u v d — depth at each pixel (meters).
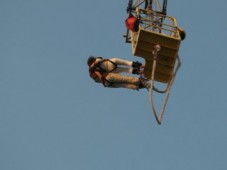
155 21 54.25
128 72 55.34
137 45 53.28
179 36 52.97
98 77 55.66
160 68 53.91
